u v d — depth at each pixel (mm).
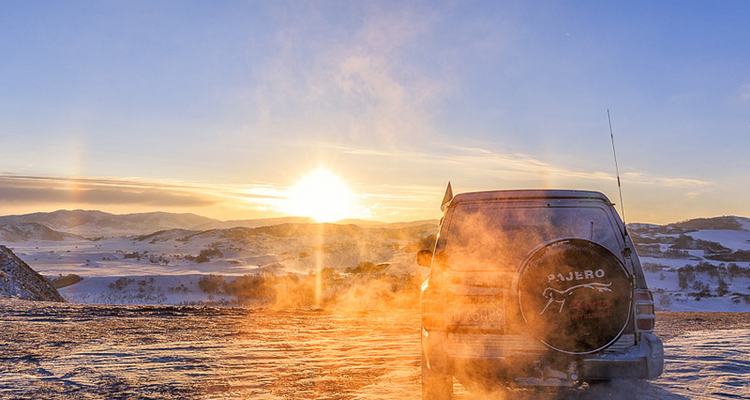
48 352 8109
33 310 13898
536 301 4453
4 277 21766
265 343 9594
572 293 4406
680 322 14359
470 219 5074
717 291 89188
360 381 6508
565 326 4410
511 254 4875
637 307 4676
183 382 6324
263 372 7008
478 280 4793
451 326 4766
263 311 15977
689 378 6496
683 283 98562
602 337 4410
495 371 4613
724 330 12164
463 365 4688
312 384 6316
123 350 8453
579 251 4426
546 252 4461
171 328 11422
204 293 137125
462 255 4938
